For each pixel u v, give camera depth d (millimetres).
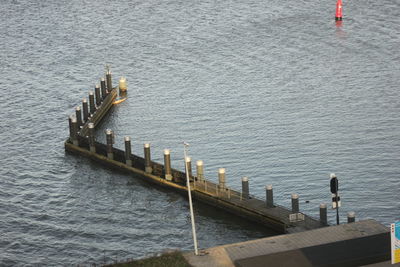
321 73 174375
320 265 79688
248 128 144750
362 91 161000
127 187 124625
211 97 163125
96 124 151750
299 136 139375
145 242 107688
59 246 106375
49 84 177625
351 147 133375
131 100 164625
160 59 193125
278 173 125562
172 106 159500
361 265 80312
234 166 129125
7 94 170500
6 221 113062
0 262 101438
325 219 103688
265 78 173125
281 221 105750
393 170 123812
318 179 122500
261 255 82438
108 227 112250
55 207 118250
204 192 116750
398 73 171750
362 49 190625
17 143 143375
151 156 136250
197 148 137500
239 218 112062
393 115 146625
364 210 112438
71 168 132500
